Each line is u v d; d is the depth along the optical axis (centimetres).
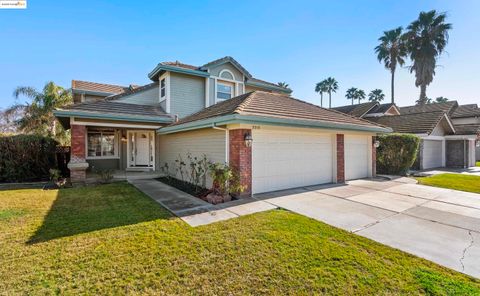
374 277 337
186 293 303
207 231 500
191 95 1481
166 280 329
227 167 785
